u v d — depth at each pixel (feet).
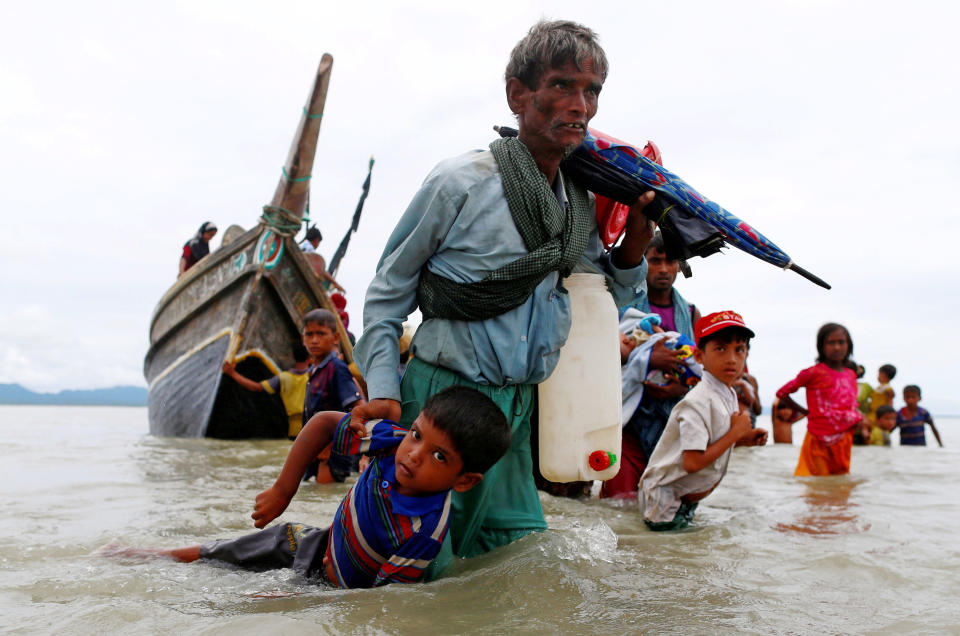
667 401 15.80
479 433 7.85
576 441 9.68
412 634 6.30
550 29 8.73
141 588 7.78
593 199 9.99
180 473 18.37
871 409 42.14
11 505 13.06
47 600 7.35
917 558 9.58
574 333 9.82
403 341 22.85
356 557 8.19
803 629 6.71
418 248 8.95
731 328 12.68
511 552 9.17
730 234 9.38
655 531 12.30
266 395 33.58
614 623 6.74
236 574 8.59
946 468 23.95
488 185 8.77
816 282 9.47
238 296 33.01
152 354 40.34
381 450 8.45
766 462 26.27
